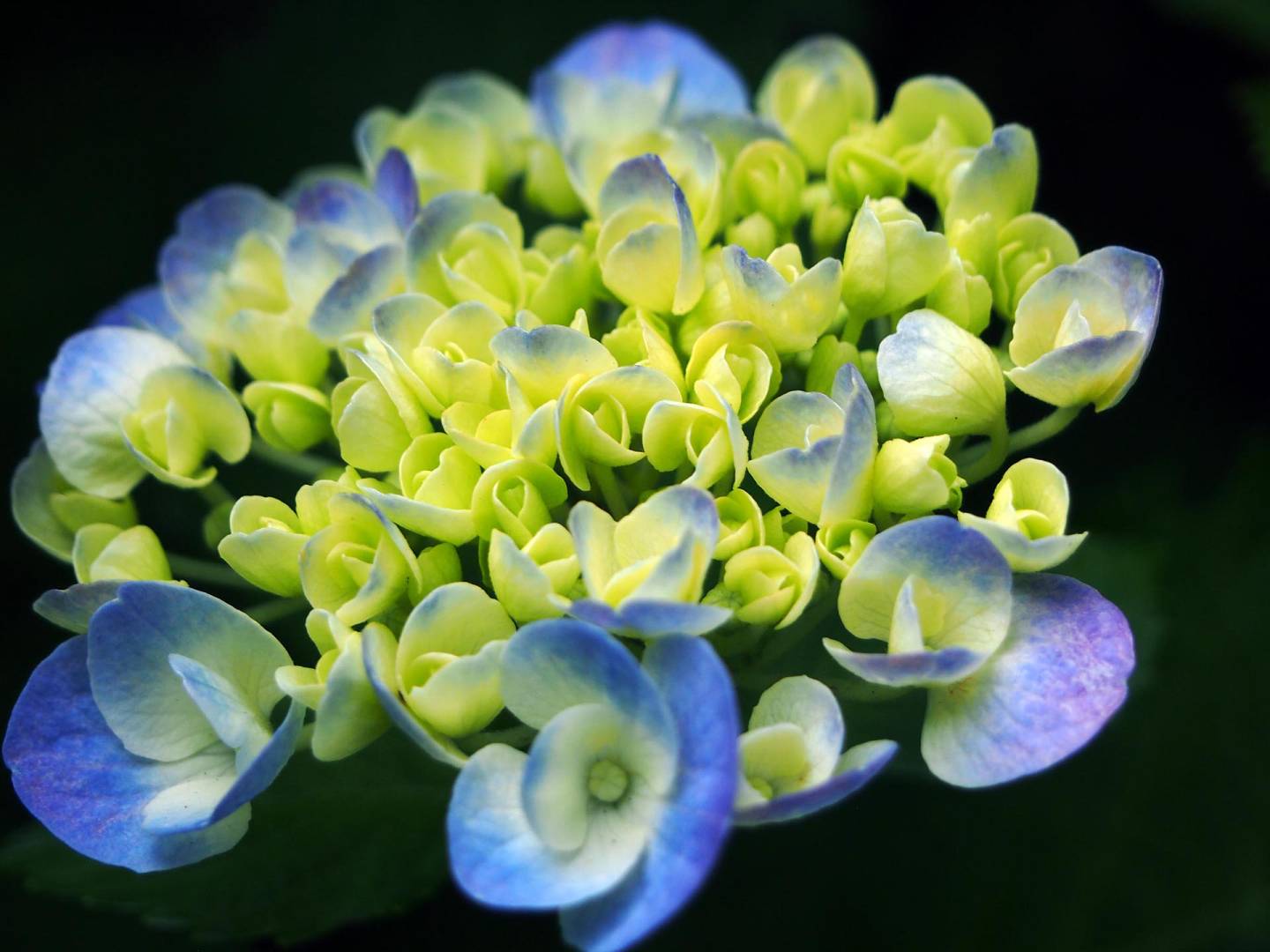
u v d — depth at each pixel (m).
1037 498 0.25
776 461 0.25
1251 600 0.34
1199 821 0.33
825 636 0.27
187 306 0.29
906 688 0.26
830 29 0.36
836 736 0.24
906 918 0.33
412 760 0.29
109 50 0.37
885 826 0.33
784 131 0.30
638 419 0.26
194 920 0.29
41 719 0.25
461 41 0.38
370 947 0.32
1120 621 0.25
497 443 0.26
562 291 0.27
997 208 0.27
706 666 0.23
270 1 0.37
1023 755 0.24
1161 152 0.34
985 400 0.26
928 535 0.24
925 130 0.29
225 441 0.27
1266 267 0.34
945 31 0.35
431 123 0.30
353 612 0.25
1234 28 0.34
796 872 0.33
